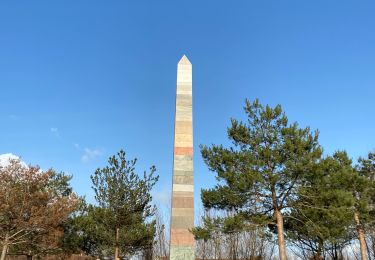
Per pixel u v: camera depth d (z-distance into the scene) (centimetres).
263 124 2312
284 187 2186
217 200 2206
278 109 2316
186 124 2180
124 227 2739
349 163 2848
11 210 2425
